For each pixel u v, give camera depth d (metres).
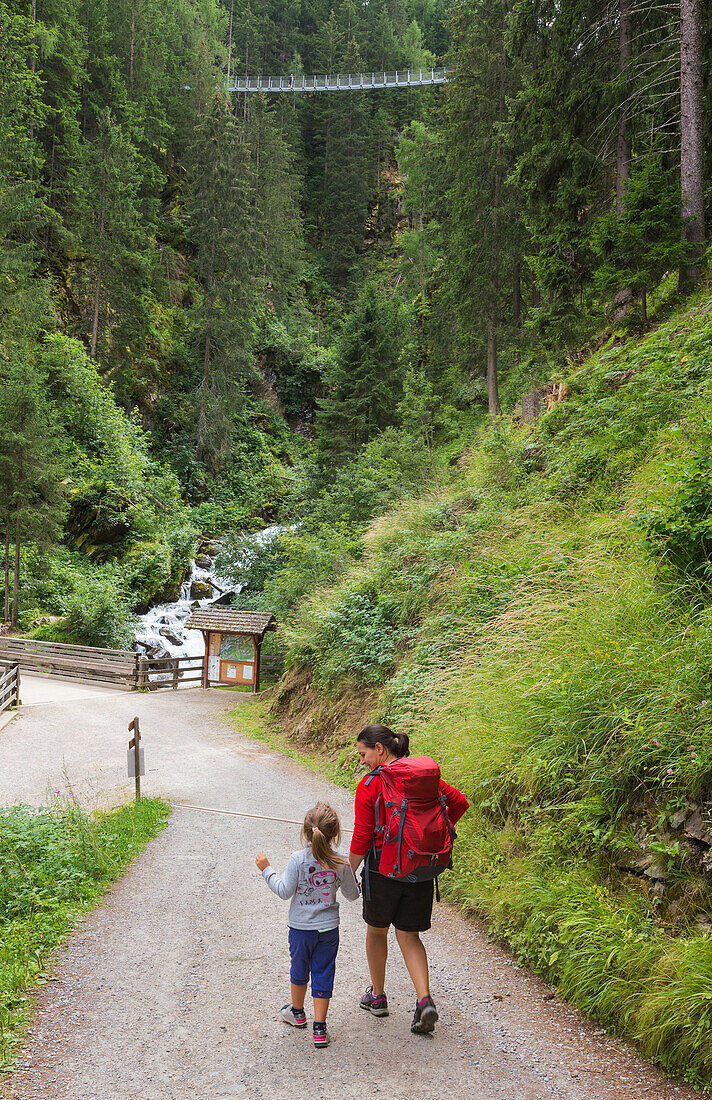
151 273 45.88
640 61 16.38
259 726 15.41
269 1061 3.86
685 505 6.45
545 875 5.33
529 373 21.00
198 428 45.31
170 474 42.00
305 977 4.14
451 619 10.29
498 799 6.31
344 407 29.25
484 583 10.25
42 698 19.38
